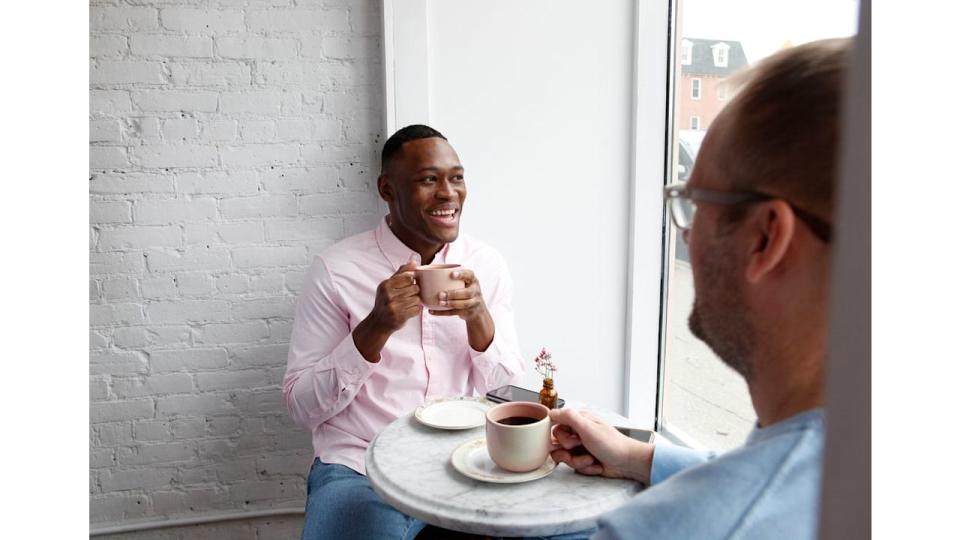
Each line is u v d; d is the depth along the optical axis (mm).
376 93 2115
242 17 2020
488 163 2188
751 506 465
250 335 2162
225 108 2051
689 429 2309
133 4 1966
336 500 1521
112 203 2039
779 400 491
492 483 1054
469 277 1559
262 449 2225
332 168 2127
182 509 2209
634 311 2328
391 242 1872
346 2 2064
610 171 2285
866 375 250
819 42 454
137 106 2008
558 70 2193
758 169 455
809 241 441
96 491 2154
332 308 1818
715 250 494
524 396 1449
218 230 2100
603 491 1021
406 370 1786
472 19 2105
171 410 2158
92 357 2096
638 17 2180
